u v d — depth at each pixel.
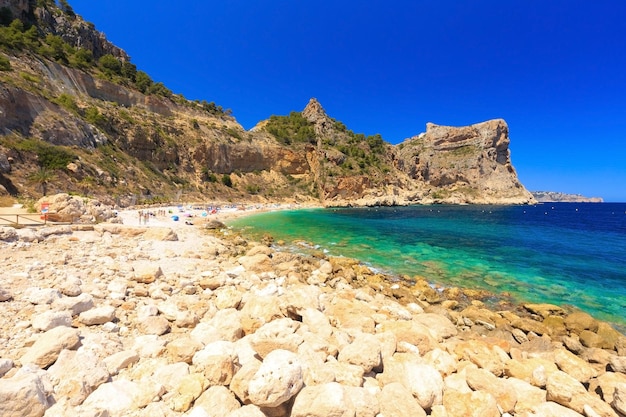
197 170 71.31
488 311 11.52
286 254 18.41
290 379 4.21
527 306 12.20
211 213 46.25
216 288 10.34
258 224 38.94
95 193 36.19
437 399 5.08
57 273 9.65
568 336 10.01
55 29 73.81
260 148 91.12
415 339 7.12
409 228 36.94
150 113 74.19
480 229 36.62
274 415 4.21
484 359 6.74
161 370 4.84
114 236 18.39
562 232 34.53
